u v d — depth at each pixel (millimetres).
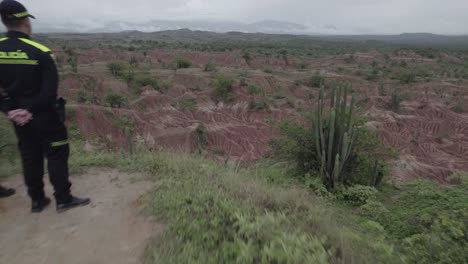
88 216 3041
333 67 89250
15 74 2559
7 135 5027
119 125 29781
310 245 2420
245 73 60406
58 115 2854
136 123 31625
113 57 78812
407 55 125125
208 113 39719
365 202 6277
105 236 2693
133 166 4578
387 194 7086
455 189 6324
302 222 2984
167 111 37500
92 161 4719
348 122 7035
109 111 31062
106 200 3402
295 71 75750
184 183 3828
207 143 32344
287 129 8297
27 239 2678
